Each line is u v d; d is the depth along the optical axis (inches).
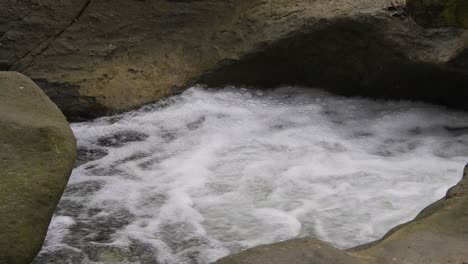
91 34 362.6
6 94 227.9
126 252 223.1
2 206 185.0
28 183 192.5
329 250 163.3
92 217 245.0
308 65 345.1
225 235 230.5
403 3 328.5
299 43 338.0
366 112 333.1
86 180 274.1
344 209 244.1
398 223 233.6
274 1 358.9
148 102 343.3
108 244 227.6
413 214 238.8
